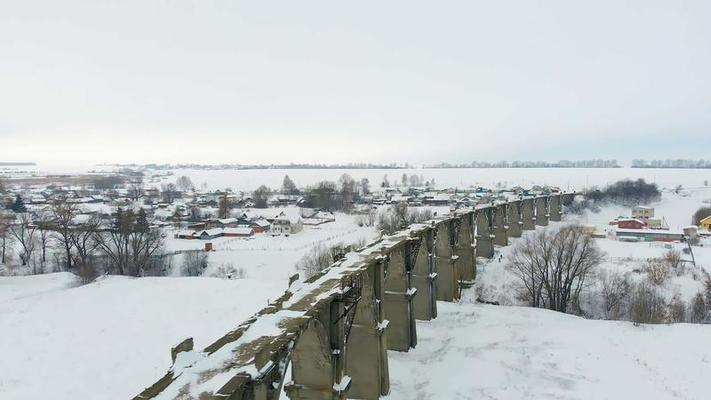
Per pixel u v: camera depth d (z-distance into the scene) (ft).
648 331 129.08
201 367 48.49
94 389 99.14
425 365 111.24
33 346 119.85
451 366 110.11
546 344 121.90
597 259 190.08
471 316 145.48
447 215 177.58
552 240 202.08
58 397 95.76
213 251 284.82
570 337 126.41
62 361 111.65
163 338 125.29
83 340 123.75
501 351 118.11
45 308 148.97
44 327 132.67
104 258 247.70
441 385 101.04
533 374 104.94
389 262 114.83
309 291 74.79
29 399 94.73
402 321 118.93
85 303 153.79
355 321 94.79
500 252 238.48
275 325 60.39
